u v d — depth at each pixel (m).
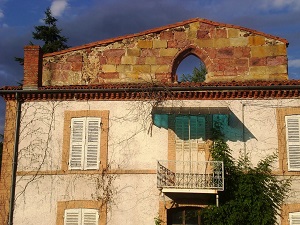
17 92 19.80
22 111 19.89
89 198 18.61
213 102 19.19
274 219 17.66
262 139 18.61
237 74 20.41
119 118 19.38
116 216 18.31
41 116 19.72
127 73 21.03
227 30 20.88
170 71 20.81
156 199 18.31
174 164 18.62
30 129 19.62
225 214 17.58
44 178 19.02
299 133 18.52
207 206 18.02
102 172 18.80
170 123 19.16
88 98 19.70
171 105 19.25
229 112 18.09
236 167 18.27
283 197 17.86
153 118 19.12
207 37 20.94
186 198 18.19
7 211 18.70
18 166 19.25
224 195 17.89
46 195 18.80
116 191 18.58
